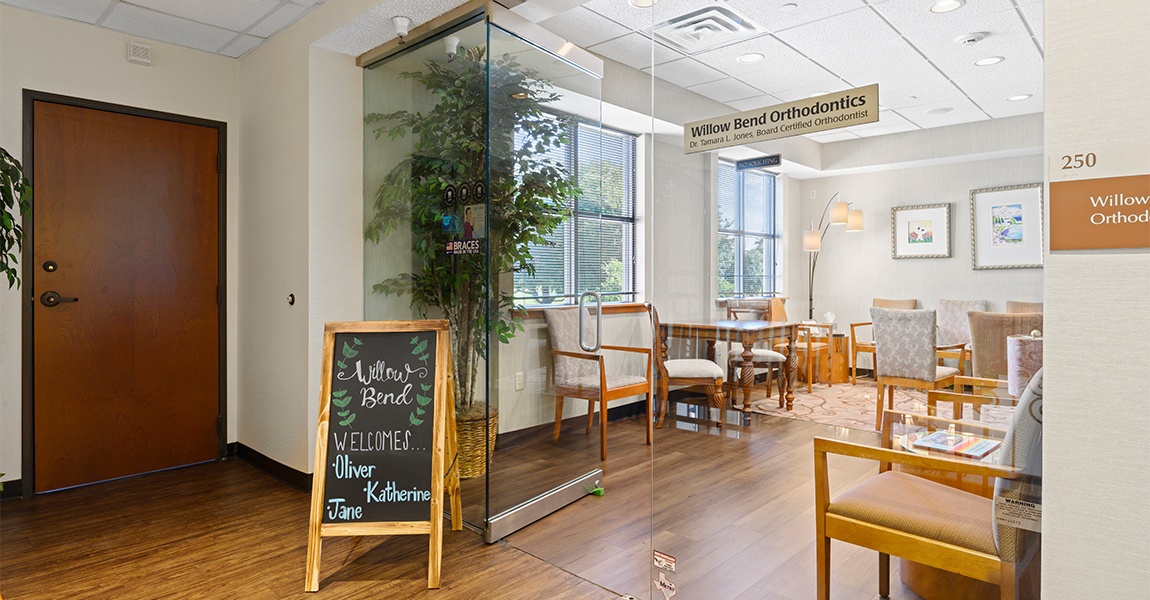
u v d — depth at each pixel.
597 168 3.36
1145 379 1.12
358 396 2.46
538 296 2.99
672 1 2.03
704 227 2.00
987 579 1.47
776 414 1.84
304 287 3.29
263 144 3.68
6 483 3.20
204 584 2.29
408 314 3.19
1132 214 1.13
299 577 2.35
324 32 3.12
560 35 3.63
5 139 3.19
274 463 3.59
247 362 3.88
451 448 2.78
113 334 3.55
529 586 2.27
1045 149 1.22
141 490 3.35
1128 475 1.14
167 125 3.73
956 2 1.45
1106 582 1.17
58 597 2.18
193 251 3.84
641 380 4.05
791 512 1.80
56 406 3.36
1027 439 1.39
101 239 3.50
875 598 1.65
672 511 2.09
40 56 3.28
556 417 3.08
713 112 1.96
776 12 1.76
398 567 2.43
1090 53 1.17
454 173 2.89
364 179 3.48
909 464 1.59
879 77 1.60
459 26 2.83
